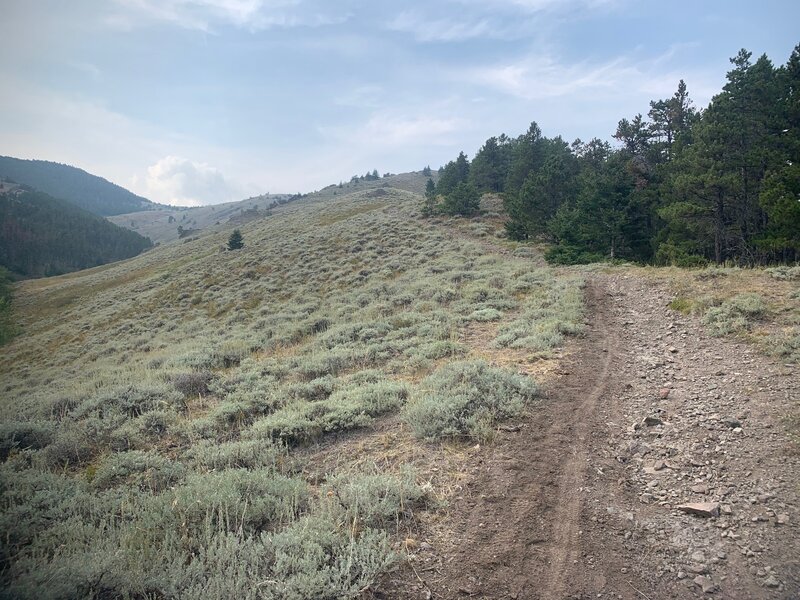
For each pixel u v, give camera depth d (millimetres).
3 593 3424
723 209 24891
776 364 8281
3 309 46375
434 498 5219
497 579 4039
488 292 18250
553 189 34781
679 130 31594
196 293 39281
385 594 3857
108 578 3689
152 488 5824
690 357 9523
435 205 49125
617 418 7176
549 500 5152
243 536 4461
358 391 8844
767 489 5082
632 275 18281
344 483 5551
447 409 7180
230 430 7984
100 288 65938
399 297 21078
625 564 4223
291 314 24625
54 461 6812
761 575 4000
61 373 22359
